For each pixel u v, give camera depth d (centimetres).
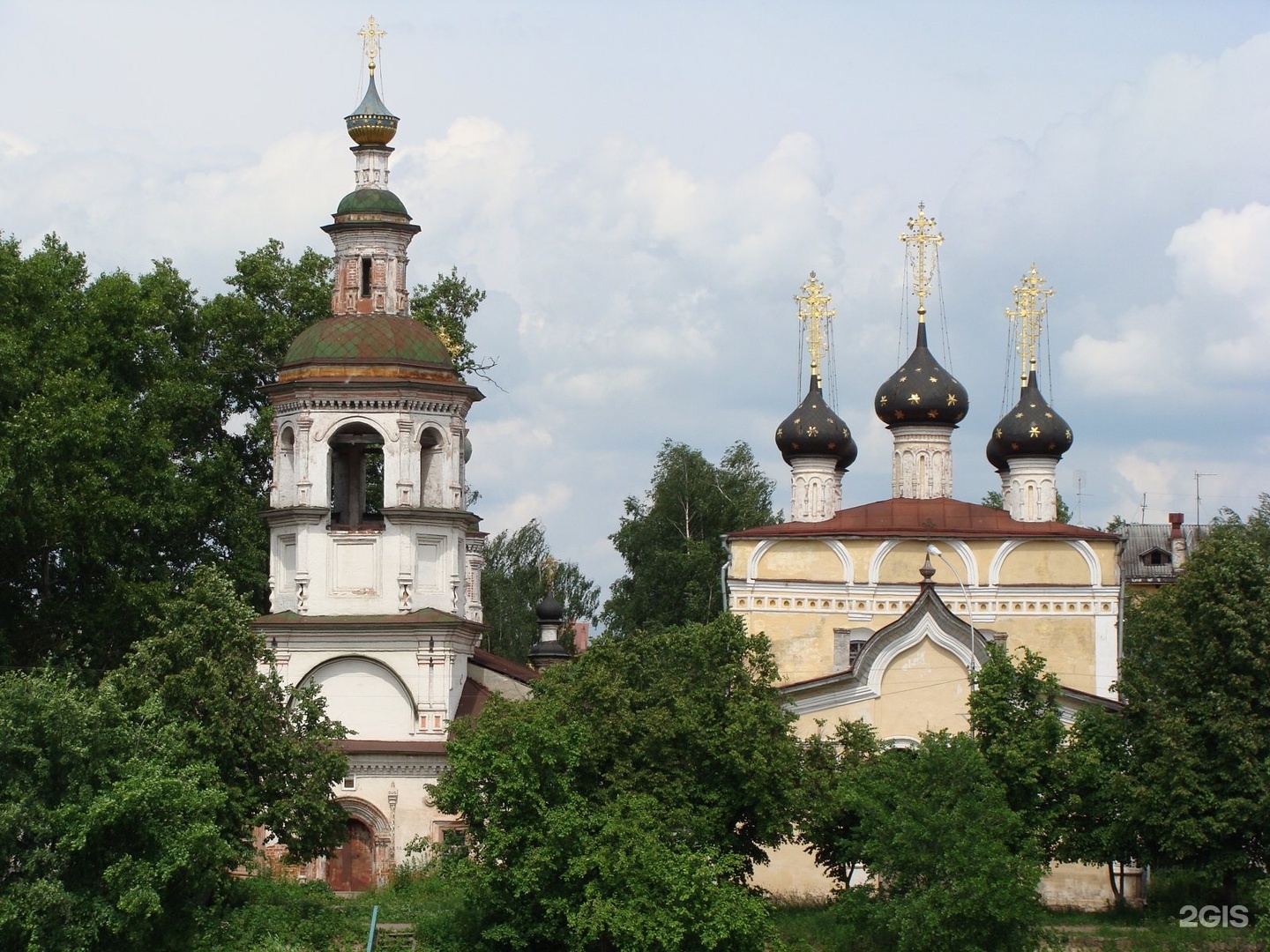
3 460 8256
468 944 6931
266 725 7225
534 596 14038
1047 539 9069
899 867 6950
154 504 8831
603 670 7469
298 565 8331
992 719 7512
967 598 9069
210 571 7438
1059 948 6962
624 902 6775
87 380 8719
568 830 6862
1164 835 7400
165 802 6544
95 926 6412
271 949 6681
